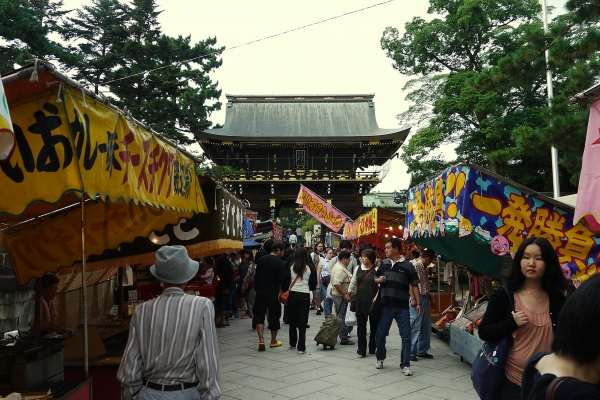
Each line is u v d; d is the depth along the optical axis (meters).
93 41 24.70
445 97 22.98
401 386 6.22
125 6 24.11
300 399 5.70
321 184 42.56
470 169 5.20
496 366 3.08
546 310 3.10
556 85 22.38
